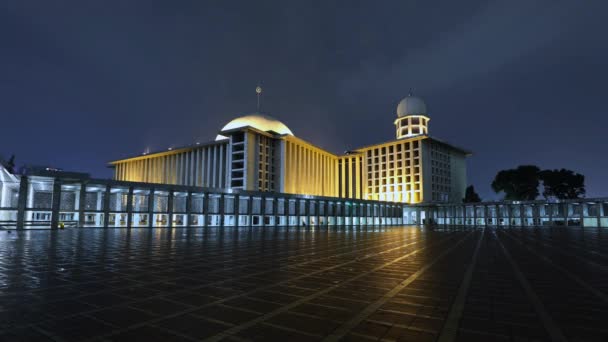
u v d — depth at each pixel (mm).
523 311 6598
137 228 44469
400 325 5762
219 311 6566
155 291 8203
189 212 50562
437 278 10016
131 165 119812
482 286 8898
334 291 8305
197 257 14859
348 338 5145
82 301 7199
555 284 9156
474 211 84688
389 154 105875
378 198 106438
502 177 91500
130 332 5387
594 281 9602
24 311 6449
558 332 5422
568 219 71125
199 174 98938
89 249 17609
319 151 109625
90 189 45875
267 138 92688
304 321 5973
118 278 9797
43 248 17719
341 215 73875
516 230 48656
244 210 58125
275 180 92688
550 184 86562
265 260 14016
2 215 39562
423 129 109625
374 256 15562
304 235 32906
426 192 95875
